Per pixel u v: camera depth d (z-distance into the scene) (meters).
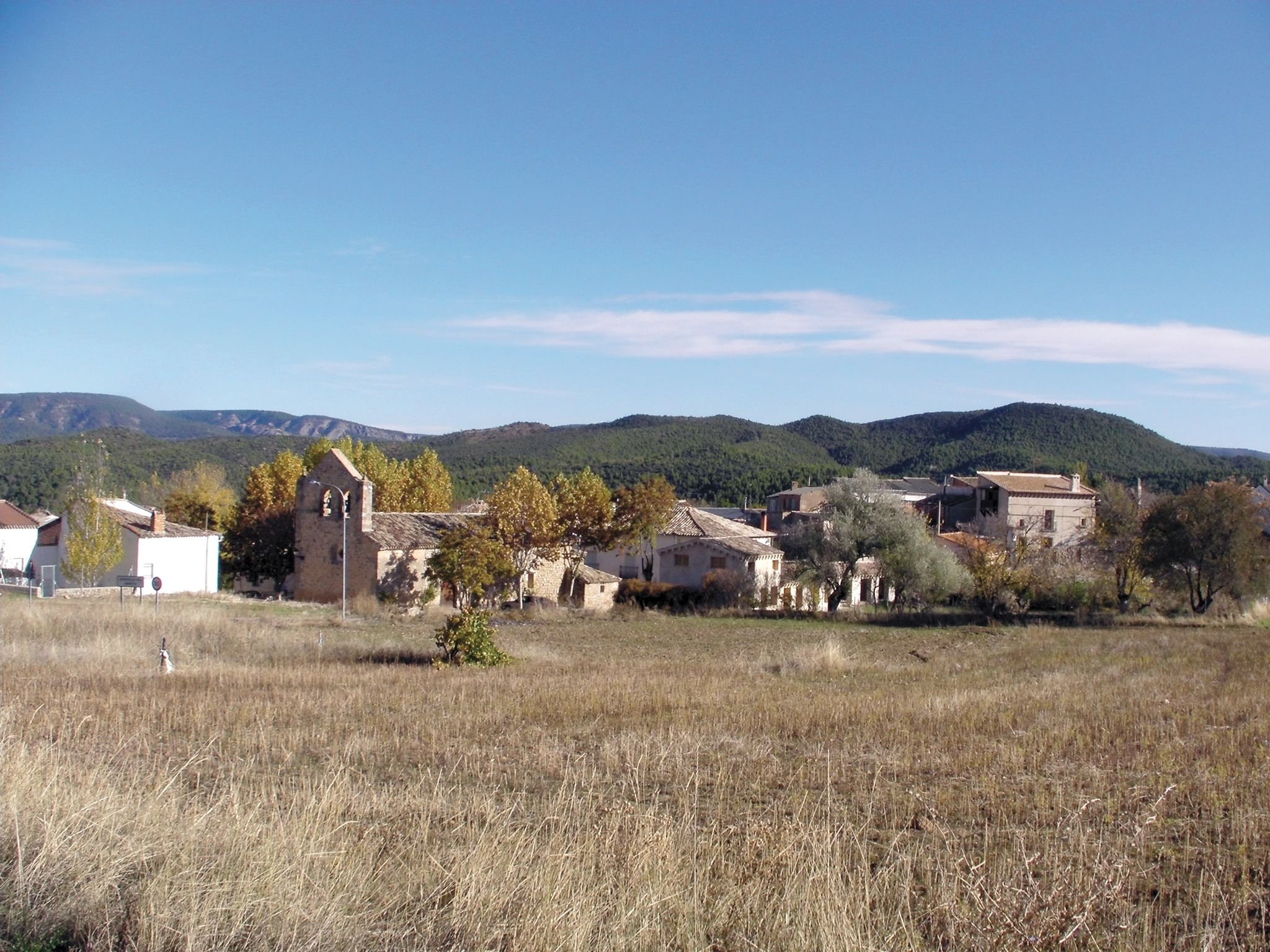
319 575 52.97
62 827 8.36
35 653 27.70
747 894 8.27
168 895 7.56
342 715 18.34
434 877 8.64
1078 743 15.87
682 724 17.73
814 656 30.84
